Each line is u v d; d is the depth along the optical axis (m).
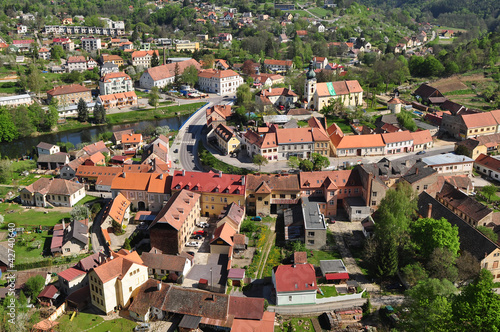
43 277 128.75
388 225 138.62
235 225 153.25
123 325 115.38
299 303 123.56
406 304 109.12
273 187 169.62
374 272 132.25
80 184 187.88
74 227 151.38
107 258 126.69
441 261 126.50
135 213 173.00
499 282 132.62
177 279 131.50
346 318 118.25
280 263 140.50
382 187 162.25
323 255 145.25
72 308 121.00
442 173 195.25
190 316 115.81
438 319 94.75
